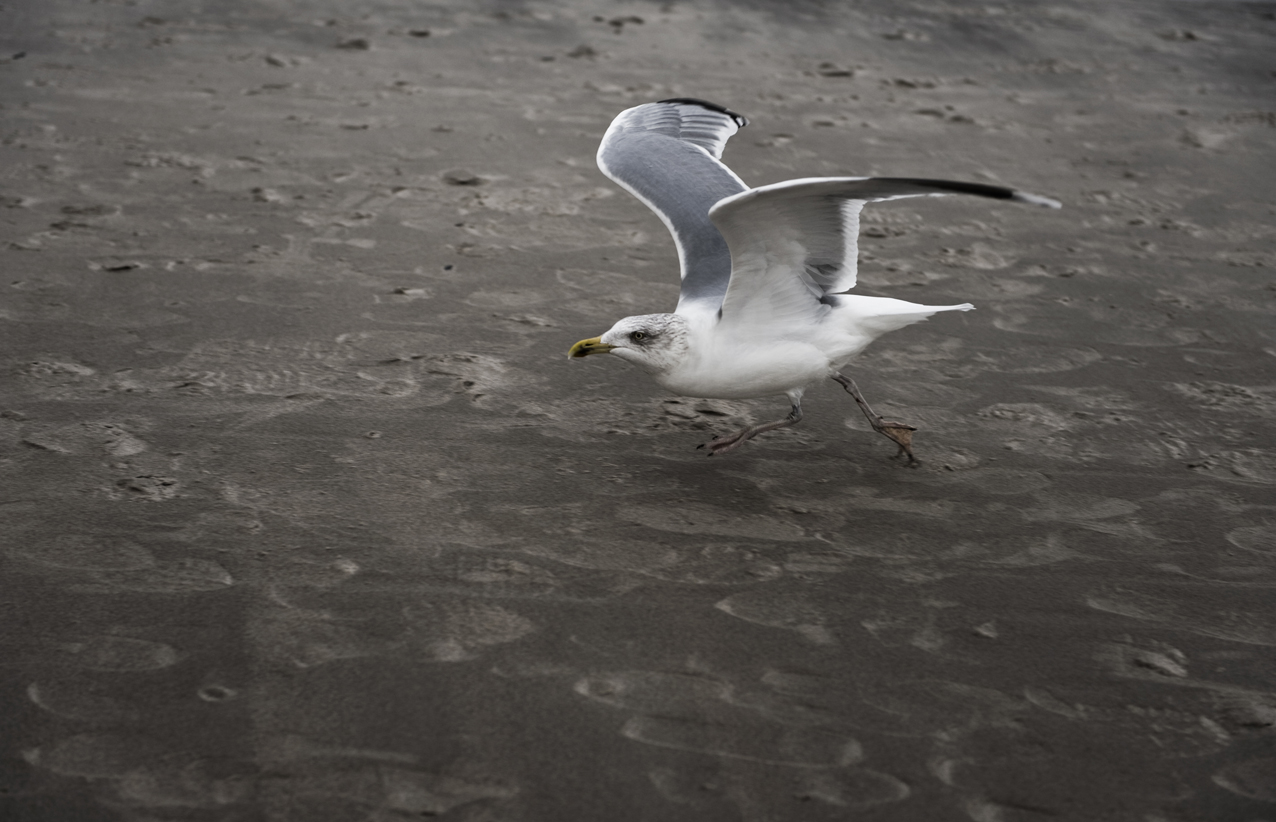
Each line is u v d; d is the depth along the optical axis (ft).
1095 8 46.21
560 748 10.13
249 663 11.07
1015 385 17.99
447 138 28.66
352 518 13.64
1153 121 33.35
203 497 13.93
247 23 38.11
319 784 9.61
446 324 19.17
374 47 36.42
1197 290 22.06
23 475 14.19
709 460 15.43
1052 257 23.47
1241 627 12.35
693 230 15.20
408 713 10.48
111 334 18.13
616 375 17.75
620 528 13.71
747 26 41.45
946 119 32.55
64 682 10.69
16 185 24.20
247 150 27.12
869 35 41.22
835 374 15.12
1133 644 12.00
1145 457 15.98
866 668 11.40
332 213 23.79
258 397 16.47
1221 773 10.21
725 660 11.41
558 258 22.20
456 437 15.67
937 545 13.67
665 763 10.00
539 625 11.82
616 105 32.01
